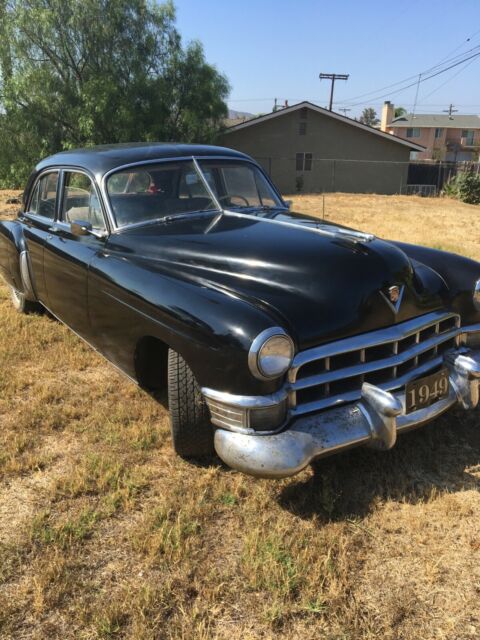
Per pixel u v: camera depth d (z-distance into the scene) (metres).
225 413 2.77
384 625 2.26
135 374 3.63
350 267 3.12
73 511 2.94
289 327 2.79
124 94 25.25
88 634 2.24
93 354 4.93
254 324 2.66
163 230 3.83
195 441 3.18
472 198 29.00
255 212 4.38
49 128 25.34
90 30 25.02
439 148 77.44
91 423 3.78
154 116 25.69
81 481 3.11
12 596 2.42
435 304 3.38
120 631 2.25
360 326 2.95
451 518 2.86
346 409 2.88
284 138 31.23
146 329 3.23
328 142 31.56
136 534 2.73
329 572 2.49
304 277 3.04
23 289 5.40
